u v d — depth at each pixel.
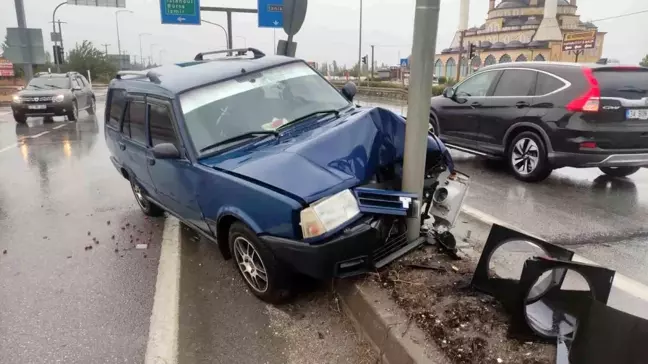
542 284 2.99
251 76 4.85
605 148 6.55
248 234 3.65
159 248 5.19
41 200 7.21
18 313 3.90
